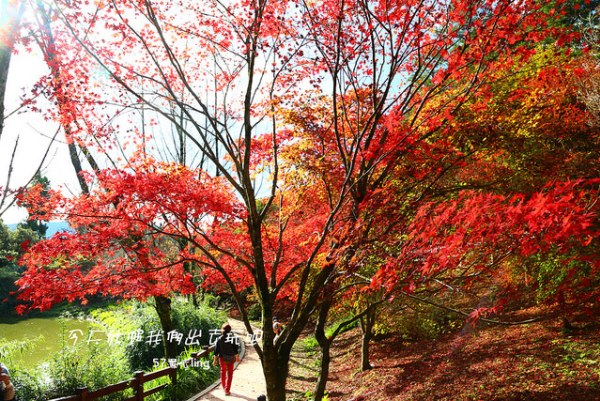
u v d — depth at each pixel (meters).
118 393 8.84
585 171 7.68
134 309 15.18
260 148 7.44
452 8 5.27
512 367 8.21
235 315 26.42
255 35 5.59
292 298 10.28
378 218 5.82
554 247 6.26
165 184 5.58
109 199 5.84
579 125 7.89
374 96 6.00
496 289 7.27
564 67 7.89
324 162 6.76
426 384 9.19
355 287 6.37
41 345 15.64
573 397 6.41
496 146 6.61
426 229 4.17
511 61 5.43
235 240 7.32
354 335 17.45
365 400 9.66
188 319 15.11
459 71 5.30
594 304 4.88
